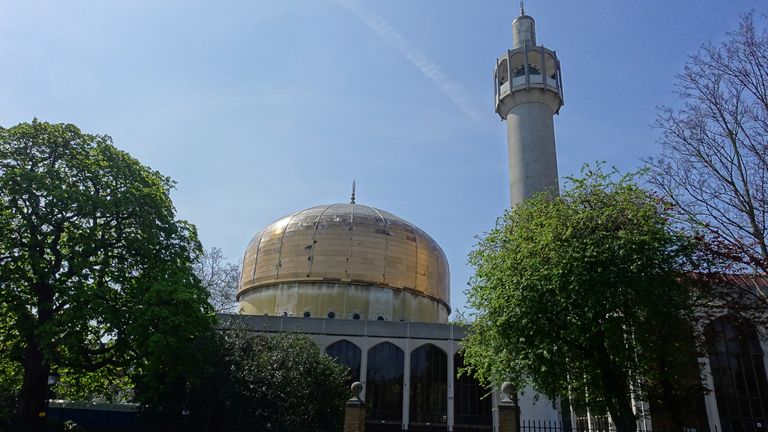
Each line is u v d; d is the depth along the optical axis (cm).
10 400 2680
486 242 2692
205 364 2623
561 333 2222
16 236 2567
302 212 5512
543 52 4366
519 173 4078
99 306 2448
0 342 2688
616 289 2088
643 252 2097
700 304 2222
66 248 2641
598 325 2122
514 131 4228
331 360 3153
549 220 2334
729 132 1895
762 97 1838
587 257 2125
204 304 2836
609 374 2192
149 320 2517
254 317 4412
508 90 4297
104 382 3144
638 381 2339
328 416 2822
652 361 2145
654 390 2322
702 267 2120
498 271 2414
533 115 4203
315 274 4994
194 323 2653
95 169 2719
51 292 2603
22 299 2492
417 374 4297
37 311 2603
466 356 2920
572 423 3428
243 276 5434
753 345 3422
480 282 2634
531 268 2256
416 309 5244
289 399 2630
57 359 2520
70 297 2419
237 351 2780
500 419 1962
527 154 4094
